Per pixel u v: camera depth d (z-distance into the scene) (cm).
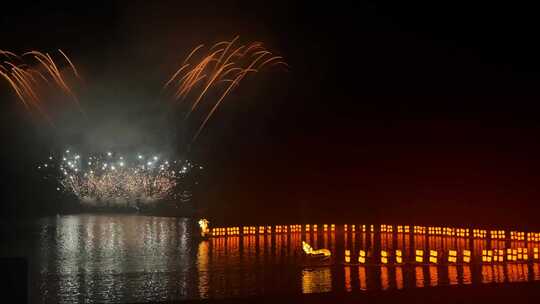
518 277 1841
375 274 1916
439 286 1506
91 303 1512
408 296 1402
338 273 1942
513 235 2961
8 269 1110
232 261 2255
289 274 1931
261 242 2922
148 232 3303
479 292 1437
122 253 2486
